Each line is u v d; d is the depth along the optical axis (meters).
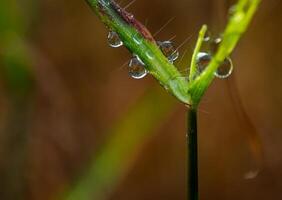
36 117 0.24
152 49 0.13
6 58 0.20
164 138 0.28
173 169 0.28
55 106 0.25
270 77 0.28
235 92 0.17
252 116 0.27
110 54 0.28
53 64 0.25
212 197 0.28
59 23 0.27
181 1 0.27
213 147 0.28
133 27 0.13
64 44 0.27
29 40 0.22
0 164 0.22
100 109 0.27
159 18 0.28
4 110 0.23
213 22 0.20
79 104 0.27
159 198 0.28
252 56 0.28
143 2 0.28
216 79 0.28
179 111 0.28
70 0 0.27
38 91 0.23
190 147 0.13
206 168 0.28
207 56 0.14
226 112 0.28
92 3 0.13
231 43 0.13
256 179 0.27
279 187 0.27
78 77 0.28
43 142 0.25
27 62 0.21
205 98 0.28
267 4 0.27
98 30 0.28
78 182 0.20
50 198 0.24
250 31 0.28
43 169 0.24
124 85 0.28
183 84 0.13
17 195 0.22
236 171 0.27
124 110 0.27
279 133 0.27
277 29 0.27
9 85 0.21
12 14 0.20
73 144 0.26
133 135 0.20
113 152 0.20
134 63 0.14
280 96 0.27
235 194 0.27
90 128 0.26
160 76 0.13
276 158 0.27
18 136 0.22
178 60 0.19
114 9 0.13
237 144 0.27
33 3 0.22
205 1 0.26
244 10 0.13
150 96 0.20
